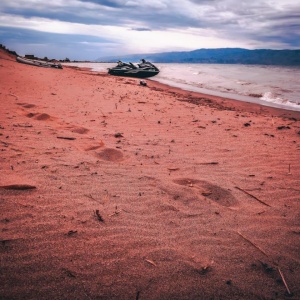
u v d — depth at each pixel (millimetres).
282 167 3883
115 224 2217
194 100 11844
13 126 4535
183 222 2367
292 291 1715
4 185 2492
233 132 5828
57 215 2221
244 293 1670
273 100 13273
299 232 2352
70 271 1689
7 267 1656
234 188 3123
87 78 17406
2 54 27203
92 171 3170
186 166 3686
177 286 1674
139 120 6293
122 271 1743
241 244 2139
